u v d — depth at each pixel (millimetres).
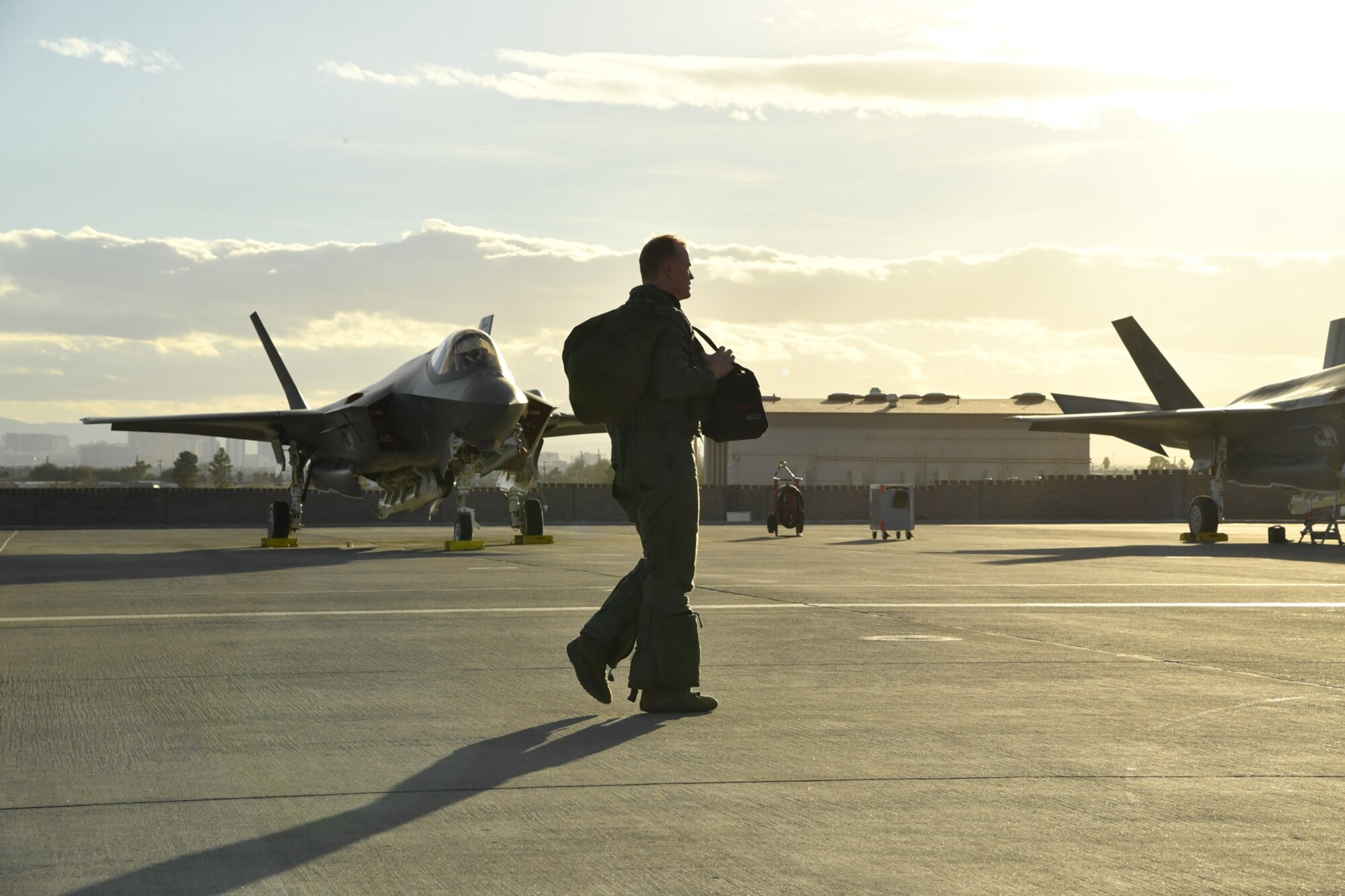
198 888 3195
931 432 88000
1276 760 4711
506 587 12750
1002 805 4035
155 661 7332
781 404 91562
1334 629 9008
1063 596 11766
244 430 26312
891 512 28625
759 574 14922
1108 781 4371
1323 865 3396
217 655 7590
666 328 5812
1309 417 24438
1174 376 29797
